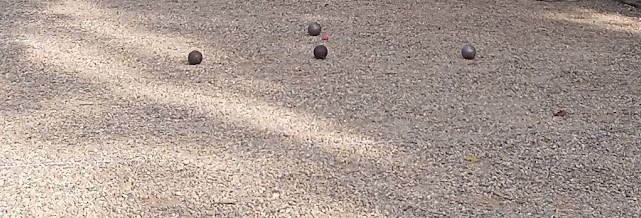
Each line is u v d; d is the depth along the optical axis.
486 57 5.86
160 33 6.39
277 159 4.32
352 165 4.27
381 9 7.02
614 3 7.27
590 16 6.89
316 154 4.38
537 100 5.12
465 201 3.93
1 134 4.60
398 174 4.18
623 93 5.25
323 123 4.77
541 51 6.00
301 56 5.88
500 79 5.44
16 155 4.36
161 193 3.98
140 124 4.73
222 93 5.20
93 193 3.98
